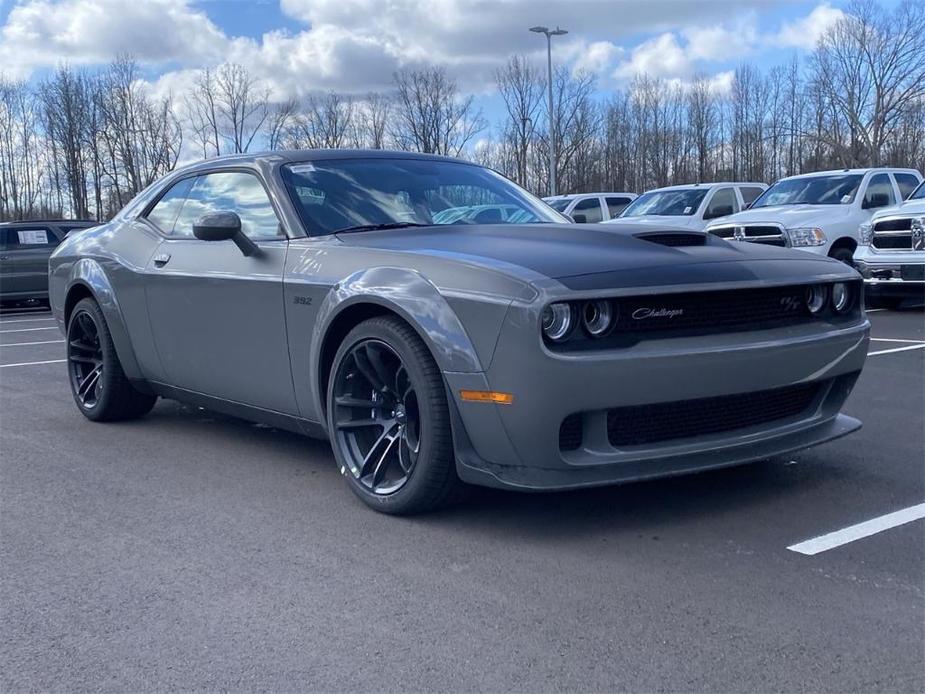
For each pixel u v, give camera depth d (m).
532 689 2.53
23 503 4.27
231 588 3.25
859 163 40.16
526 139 38.16
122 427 5.79
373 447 3.97
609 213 18.47
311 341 4.09
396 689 2.55
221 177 5.02
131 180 39.44
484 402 3.40
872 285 10.74
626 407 3.40
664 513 3.87
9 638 2.92
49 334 12.30
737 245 4.13
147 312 5.19
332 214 4.46
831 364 3.90
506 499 4.08
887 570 3.25
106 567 3.47
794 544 3.51
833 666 2.61
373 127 37.25
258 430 5.62
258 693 2.55
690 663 2.65
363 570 3.37
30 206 42.94
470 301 3.43
